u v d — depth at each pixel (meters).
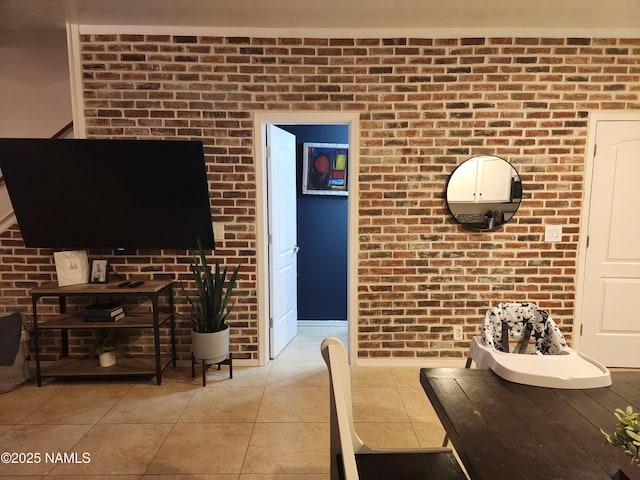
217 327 2.71
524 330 1.91
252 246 2.91
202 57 2.73
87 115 2.75
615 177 2.81
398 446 2.04
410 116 2.78
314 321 4.07
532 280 2.90
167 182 2.64
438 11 2.45
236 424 2.22
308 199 3.91
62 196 2.64
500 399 1.31
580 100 2.76
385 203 2.86
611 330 2.92
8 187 2.58
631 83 2.74
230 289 2.71
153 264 2.90
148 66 2.72
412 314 2.94
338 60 2.75
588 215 2.84
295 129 3.82
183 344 2.98
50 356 2.95
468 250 2.89
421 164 2.82
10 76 3.32
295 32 2.72
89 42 2.70
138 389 2.63
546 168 2.81
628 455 0.88
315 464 1.89
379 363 2.98
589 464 0.97
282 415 2.32
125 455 1.96
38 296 2.56
